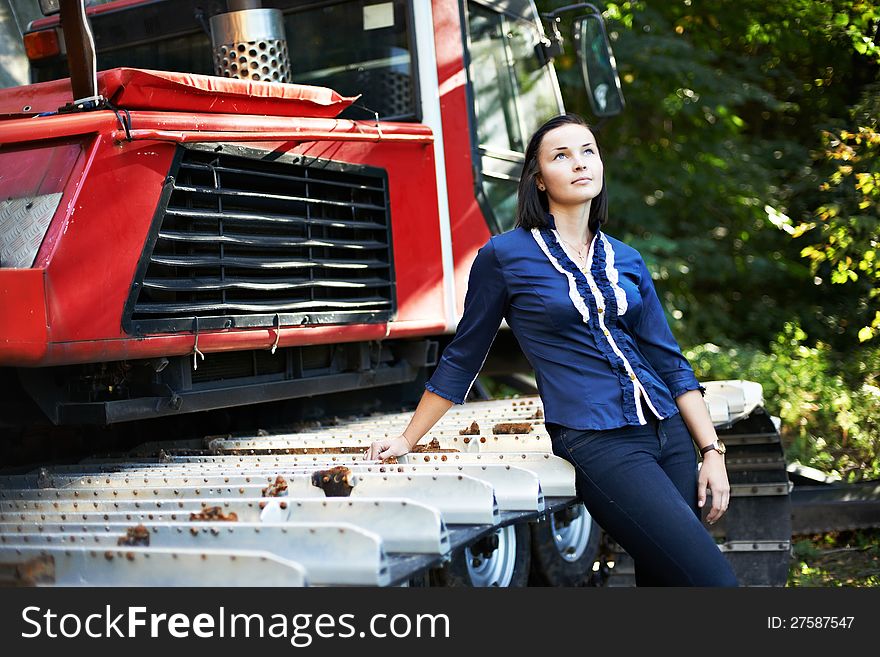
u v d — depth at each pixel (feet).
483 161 15.31
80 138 9.53
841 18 26.32
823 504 16.74
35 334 8.91
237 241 10.88
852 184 22.61
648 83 32.32
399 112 14.25
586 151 9.00
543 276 8.77
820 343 26.21
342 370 13.44
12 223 9.35
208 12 14.24
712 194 33.73
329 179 12.43
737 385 13.26
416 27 14.25
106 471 10.09
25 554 6.39
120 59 14.76
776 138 35.22
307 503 7.18
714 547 8.27
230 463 10.17
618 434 8.58
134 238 9.75
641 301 9.00
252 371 11.93
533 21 17.48
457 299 14.46
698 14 32.68
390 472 8.30
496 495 8.23
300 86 11.82
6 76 14.67
